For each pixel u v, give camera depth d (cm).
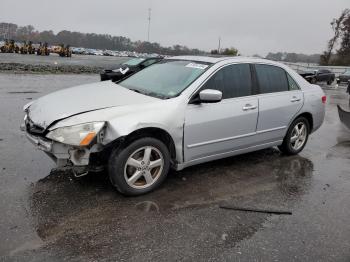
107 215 370
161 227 354
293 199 439
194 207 400
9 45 4925
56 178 450
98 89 474
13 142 586
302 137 613
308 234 360
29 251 304
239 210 402
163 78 490
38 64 2733
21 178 444
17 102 982
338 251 333
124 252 311
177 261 304
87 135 367
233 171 520
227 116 470
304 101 585
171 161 448
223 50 4381
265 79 534
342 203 436
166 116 413
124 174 399
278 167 551
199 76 460
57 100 429
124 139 396
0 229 331
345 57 5478
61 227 342
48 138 379
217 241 337
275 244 338
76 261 295
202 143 455
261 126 523
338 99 1686
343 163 595
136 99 426
